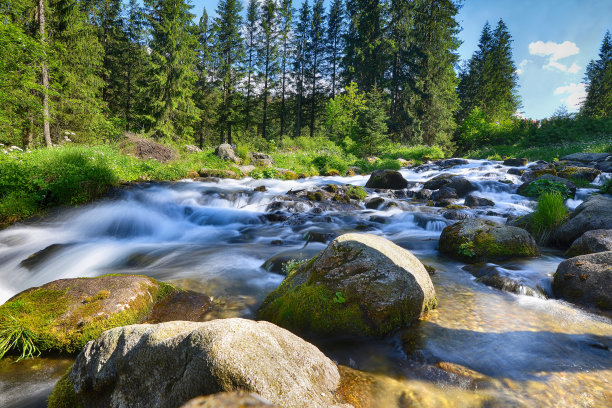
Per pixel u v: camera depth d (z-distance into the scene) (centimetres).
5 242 637
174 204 902
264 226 774
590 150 1723
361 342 262
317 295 286
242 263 498
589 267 333
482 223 513
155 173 1290
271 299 325
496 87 4728
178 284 405
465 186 1150
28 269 504
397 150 2720
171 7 2567
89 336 268
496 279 371
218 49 4072
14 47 1155
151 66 2548
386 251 315
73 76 1867
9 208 752
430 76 3388
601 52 4906
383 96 3653
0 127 1402
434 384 209
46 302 301
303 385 168
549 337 259
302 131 4762
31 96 1318
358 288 285
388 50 3644
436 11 3434
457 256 484
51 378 240
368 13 3800
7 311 284
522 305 320
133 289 323
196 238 691
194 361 156
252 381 150
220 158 1753
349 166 2028
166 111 2562
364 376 218
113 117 2553
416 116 3400
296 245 611
